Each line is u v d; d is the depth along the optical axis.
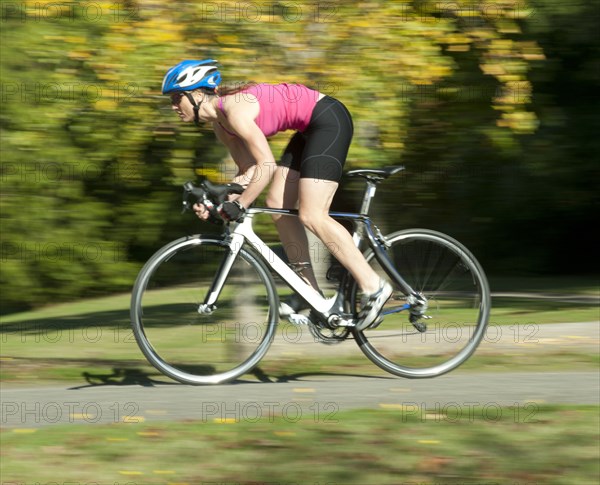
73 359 8.35
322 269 7.51
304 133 6.75
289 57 8.34
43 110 13.83
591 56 17.81
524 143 18.83
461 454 5.04
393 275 7.08
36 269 17.75
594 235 22.38
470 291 7.18
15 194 16.64
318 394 6.36
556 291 17.03
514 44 9.73
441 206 20.34
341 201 11.20
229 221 6.77
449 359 7.14
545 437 5.31
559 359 7.81
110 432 5.44
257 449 5.14
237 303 6.96
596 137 19.09
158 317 6.84
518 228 21.91
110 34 8.80
